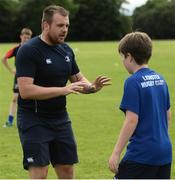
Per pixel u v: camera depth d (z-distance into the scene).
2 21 97.12
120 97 17.98
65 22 6.25
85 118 13.78
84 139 11.05
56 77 6.38
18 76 6.21
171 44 69.25
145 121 5.23
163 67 30.30
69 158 6.60
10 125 12.74
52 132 6.43
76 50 55.22
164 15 105.94
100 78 6.41
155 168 5.27
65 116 6.58
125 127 5.17
